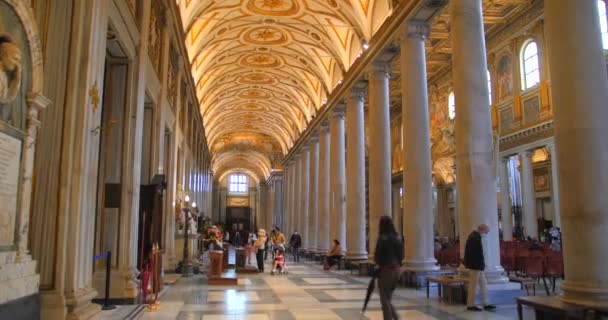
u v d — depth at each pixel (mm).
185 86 19797
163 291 10320
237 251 16297
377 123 15727
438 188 27266
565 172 5906
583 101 5875
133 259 8367
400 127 28891
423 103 12398
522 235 21484
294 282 12664
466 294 8508
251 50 25156
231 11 19500
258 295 9781
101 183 8148
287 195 41094
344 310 7840
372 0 16828
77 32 5680
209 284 11750
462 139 8945
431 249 11859
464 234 8773
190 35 19891
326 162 24344
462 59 9148
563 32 6109
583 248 5633
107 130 8336
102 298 7855
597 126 5820
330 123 22266
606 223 5637
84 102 5668
